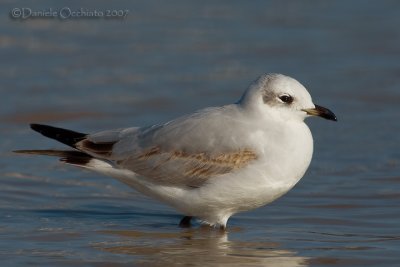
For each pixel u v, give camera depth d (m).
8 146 18.34
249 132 12.84
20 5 29.42
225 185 12.80
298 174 12.95
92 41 27.06
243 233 13.16
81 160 13.27
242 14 30.20
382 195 15.17
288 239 12.80
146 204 14.92
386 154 17.86
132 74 24.02
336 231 13.22
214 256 11.94
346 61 25.12
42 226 13.34
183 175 12.96
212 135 12.93
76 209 14.45
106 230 13.20
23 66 24.45
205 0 31.92
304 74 23.95
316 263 11.65
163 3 31.44
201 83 23.22
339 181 16.14
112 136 13.45
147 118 20.33
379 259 11.77
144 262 11.60
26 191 15.45
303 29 28.44
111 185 16.06
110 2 30.69
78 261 11.55
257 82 13.17
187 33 27.97
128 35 27.70
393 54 25.75
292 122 13.09
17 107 21.00
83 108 21.02
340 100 21.77
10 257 11.65
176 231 13.26
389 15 29.84
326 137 19.16
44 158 17.69
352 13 30.22
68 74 23.91
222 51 26.11
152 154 13.09
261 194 12.86
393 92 22.30
